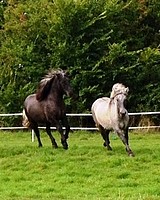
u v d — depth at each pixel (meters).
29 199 16.00
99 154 22.03
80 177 19.03
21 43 36.69
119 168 19.80
